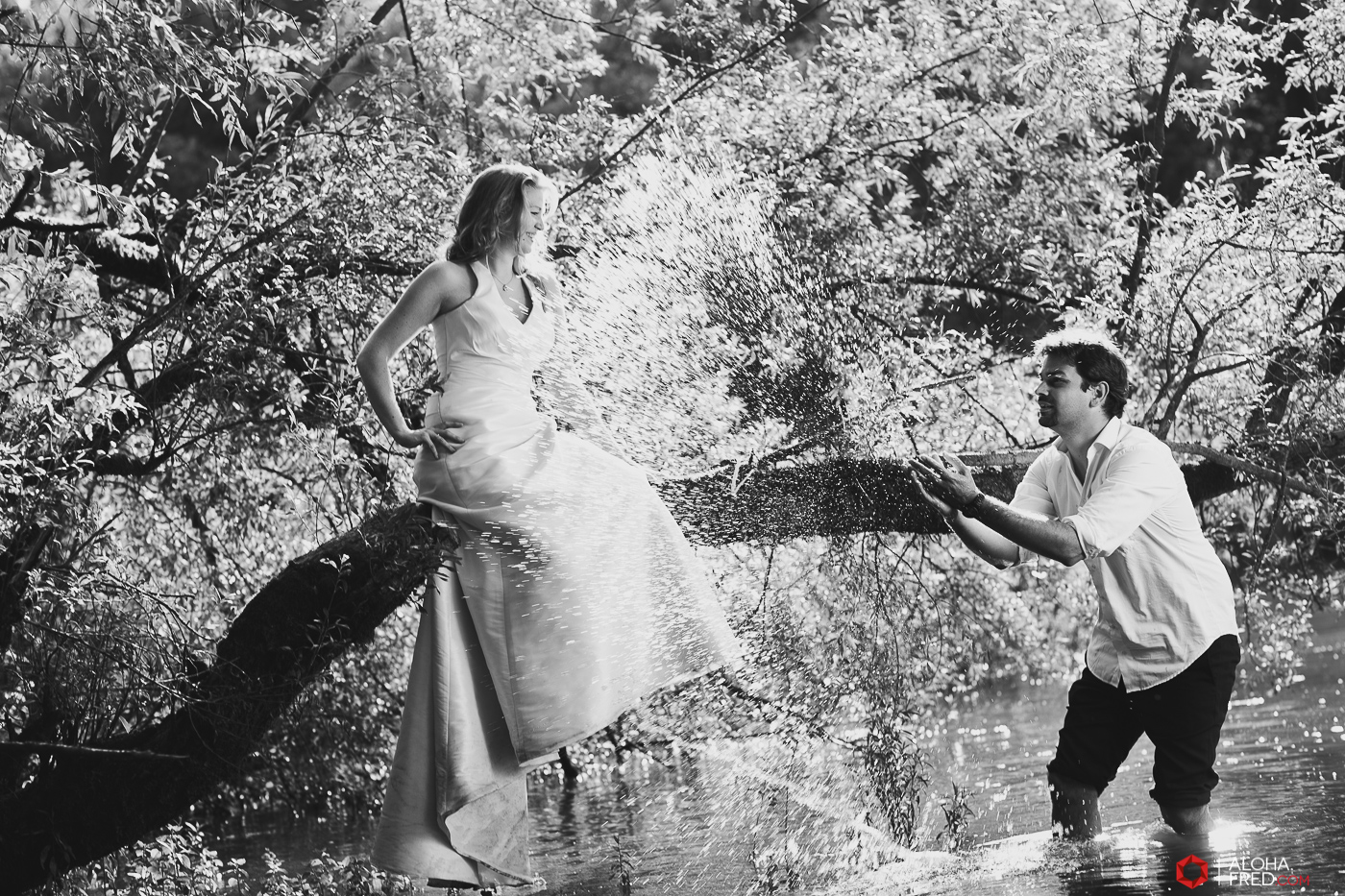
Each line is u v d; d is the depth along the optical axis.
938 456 4.46
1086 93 7.64
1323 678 8.70
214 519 6.88
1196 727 4.24
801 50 8.59
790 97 7.76
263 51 6.36
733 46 7.89
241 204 5.88
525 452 4.25
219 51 5.28
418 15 8.30
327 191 5.91
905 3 8.13
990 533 4.77
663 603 4.30
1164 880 3.55
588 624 4.16
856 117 7.86
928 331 6.72
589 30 8.45
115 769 4.48
